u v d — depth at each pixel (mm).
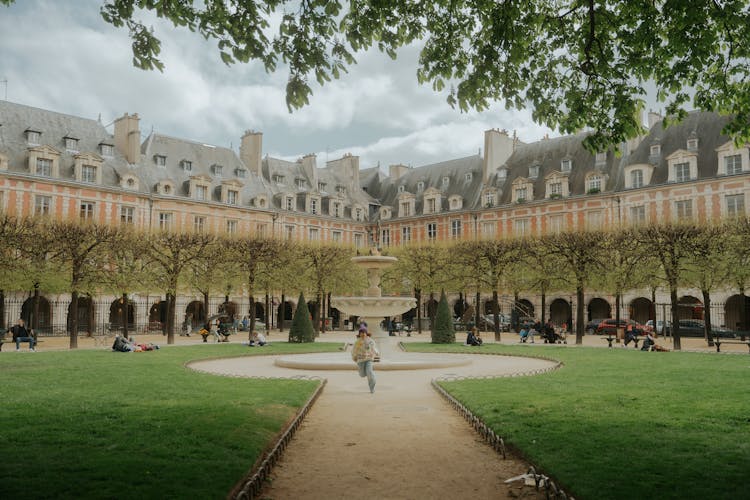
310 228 63000
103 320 46625
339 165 71250
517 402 10930
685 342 33000
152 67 8641
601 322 43000
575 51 9961
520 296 51344
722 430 8445
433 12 9586
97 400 10969
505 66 9758
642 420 9141
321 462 7434
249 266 38719
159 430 8328
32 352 23844
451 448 8156
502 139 60250
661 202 45812
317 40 8797
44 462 6641
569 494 5941
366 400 12359
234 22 8406
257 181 61000
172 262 33938
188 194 54188
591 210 50031
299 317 31578
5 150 44438
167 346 28109
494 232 56656
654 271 30625
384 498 6031
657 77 9688
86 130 50594
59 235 31234
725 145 43031
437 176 65375
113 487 5801
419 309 44531
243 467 6633
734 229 30094
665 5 8469
